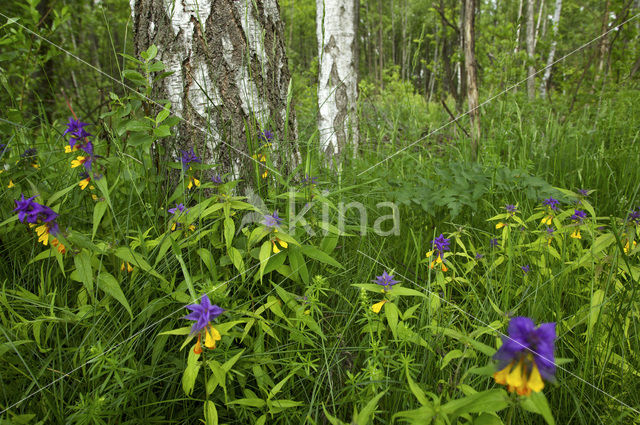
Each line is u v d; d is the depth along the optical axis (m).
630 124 4.12
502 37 5.98
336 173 2.74
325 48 4.69
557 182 3.38
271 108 2.36
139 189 1.94
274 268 1.64
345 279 2.06
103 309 1.53
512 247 1.91
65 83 6.25
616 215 2.74
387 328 1.59
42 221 1.35
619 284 1.72
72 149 1.53
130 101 1.96
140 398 1.41
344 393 1.52
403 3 18.05
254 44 2.19
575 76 7.50
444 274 2.07
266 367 1.57
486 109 4.94
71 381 1.40
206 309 1.11
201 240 1.87
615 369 1.52
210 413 1.20
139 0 2.14
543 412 0.80
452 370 1.57
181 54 2.09
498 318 1.72
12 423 1.12
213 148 2.16
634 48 6.59
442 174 2.86
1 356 1.35
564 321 1.68
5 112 2.54
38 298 1.56
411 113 5.03
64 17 3.46
